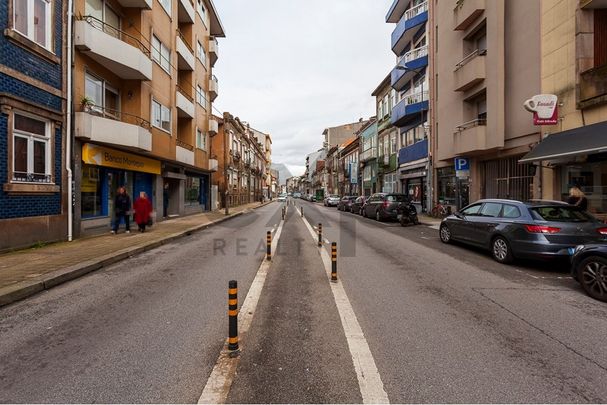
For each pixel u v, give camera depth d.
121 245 10.09
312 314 4.80
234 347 3.61
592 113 10.45
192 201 25.92
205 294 5.74
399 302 5.30
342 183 55.00
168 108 18.42
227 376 3.21
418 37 24.39
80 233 11.85
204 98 26.56
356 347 3.79
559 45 11.55
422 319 4.60
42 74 10.09
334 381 3.13
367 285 6.25
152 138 16.27
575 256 5.82
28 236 9.51
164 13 17.75
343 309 4.98
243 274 7.13
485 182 16.64
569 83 11.20
